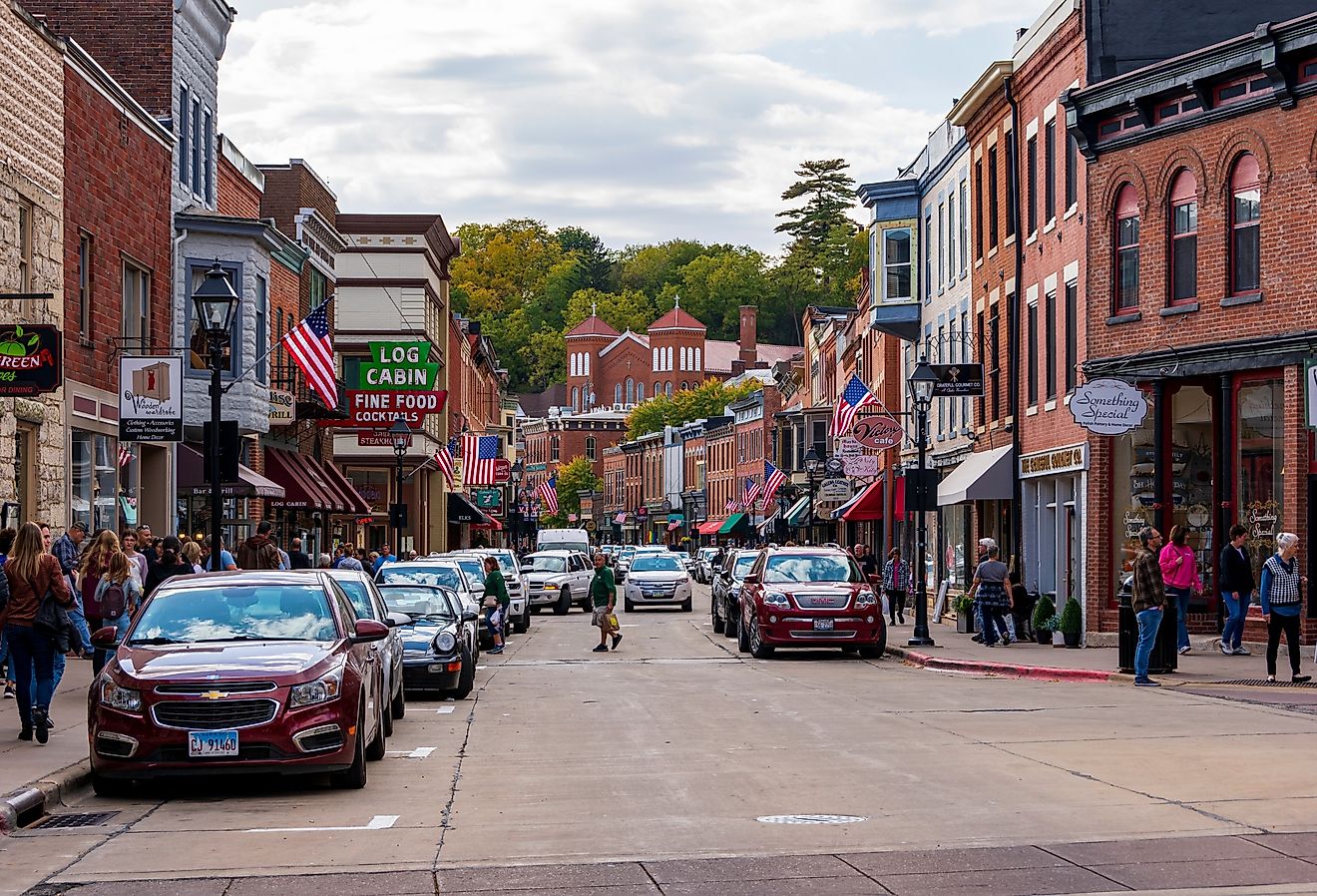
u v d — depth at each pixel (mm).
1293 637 22391
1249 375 28281
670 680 26062
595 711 20859
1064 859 10320
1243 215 28266
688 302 191625
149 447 33812
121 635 14961
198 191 38031
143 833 11945
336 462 63719
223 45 39625
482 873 10258
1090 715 18984
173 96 35594
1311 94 26656
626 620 49156
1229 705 19875
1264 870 9867
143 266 32688
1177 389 30094
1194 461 29859
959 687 23781
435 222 67562
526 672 28266
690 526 129500
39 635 15914
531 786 14039
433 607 23781
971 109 41750
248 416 37094
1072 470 32656
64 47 27656
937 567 48938
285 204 48750
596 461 171000
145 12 35438
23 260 26156
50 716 18234
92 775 13750
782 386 101125
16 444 25562
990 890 9453
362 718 14109
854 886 9641
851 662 30609
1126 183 30906
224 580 15289
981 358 42062
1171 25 31781
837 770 14609
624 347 184250
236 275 36969
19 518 25406
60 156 27656
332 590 15344
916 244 51031
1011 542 38688
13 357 21219
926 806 12484
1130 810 12094
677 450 135375
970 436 43188
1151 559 23062
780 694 22906
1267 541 28016
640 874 10141
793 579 32031
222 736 13219
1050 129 35625
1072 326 33719
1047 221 35656
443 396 51969
